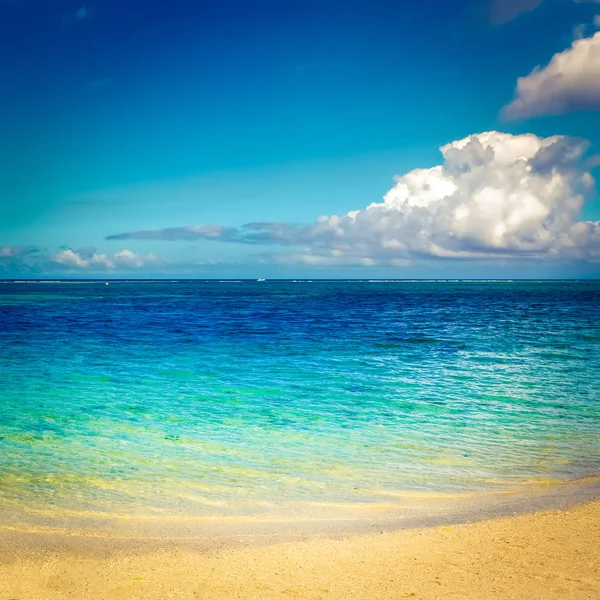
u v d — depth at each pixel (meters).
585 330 38.28
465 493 8.89
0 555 6.65
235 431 12.80
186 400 16.25
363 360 24.69
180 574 6.16
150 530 7.44
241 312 61.41
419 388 18.09
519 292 146.50
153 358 25.33
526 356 25.59
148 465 10.33
